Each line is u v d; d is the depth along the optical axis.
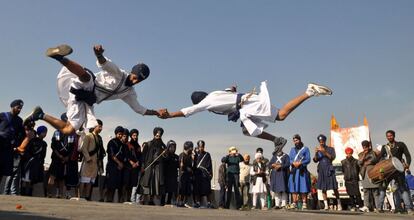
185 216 3.67
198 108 6.73
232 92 7.00
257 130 6.68
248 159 12.33
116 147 8.94
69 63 5.53
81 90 5.80
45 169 10.14
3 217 2.63
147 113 6.39
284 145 6.93
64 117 7.64
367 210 10.25
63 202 5.44
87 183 8.82
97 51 5.65
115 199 10.37
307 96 6.76
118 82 5.97
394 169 9.02
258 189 11.95
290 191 10.48
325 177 11.09
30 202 4.81
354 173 11.12
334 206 15.44
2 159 7.11
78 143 8.96
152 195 8.80
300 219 4.07
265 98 6.86
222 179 10.58
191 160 9.95
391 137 9.52
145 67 6.05
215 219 3.42
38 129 9.16
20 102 7.39
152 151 8.79
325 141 11.38
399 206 9.51
